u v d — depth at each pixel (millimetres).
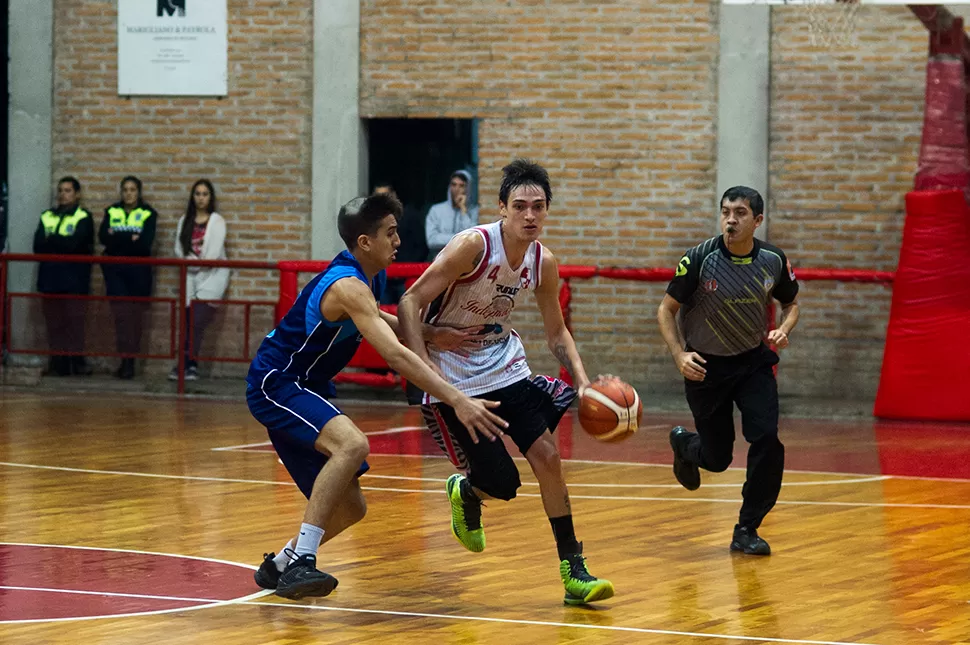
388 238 7719
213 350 20297
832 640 6934
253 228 21484
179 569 8641
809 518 10820
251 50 21406
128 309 20422
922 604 7809
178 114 21641
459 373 7816
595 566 8938
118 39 21750
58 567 8688
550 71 20516
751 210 9281
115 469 13078
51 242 21062
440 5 20781
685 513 11031
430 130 21125
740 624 7293
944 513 11055
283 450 7922
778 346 9453
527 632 7098
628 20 20250
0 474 12711
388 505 11266
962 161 17797
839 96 19656
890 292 19328
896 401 17922
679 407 19141
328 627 7168
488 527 10359
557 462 7754
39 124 22062
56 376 21078
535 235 7633
